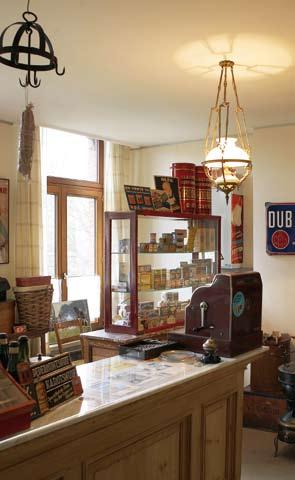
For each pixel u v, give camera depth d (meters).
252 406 4.55
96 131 5.31
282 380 3.98
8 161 4.86
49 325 4.68
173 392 2.38
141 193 3.87
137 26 2.71
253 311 3.06
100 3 2.45
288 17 2.60
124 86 3.75
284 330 4.93
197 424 2.65
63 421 1.85
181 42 2.92
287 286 4.91
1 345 2.00
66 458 1.92
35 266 4.93
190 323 3.02
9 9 2.53
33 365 1.97
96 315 5.93
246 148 4.47
